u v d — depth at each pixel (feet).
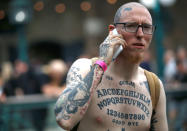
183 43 60.08
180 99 25.76
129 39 8.98
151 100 9.64
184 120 25.67
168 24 58.13
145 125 9.42
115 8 62.13
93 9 62.28
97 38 61.62
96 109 9.07
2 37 62.28
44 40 65.62
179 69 31.24
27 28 62.44
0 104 21.45
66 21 65.16
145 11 9.14
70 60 66.03
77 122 8.56
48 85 25.67
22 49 39.42
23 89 25.55
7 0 48.01
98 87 9.21
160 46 32.71
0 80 30.76
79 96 8.41
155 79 9.87
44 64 68.03
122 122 9.21
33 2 55.83
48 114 22.90
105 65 8.71
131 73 9.48
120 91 9.36
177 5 60.70
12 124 21.67
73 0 64.49
